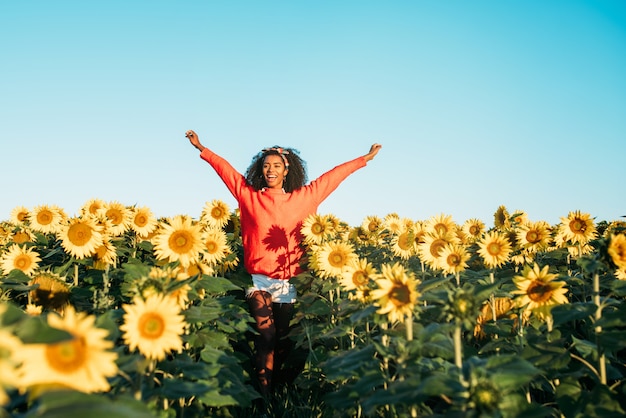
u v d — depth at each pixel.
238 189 7.50
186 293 4.63
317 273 6.71
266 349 6.73
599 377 4.24
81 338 2.68
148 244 8.23
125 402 2.70
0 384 2.23
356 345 5.46
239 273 7.84
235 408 5.86
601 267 4.47
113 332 3.40
